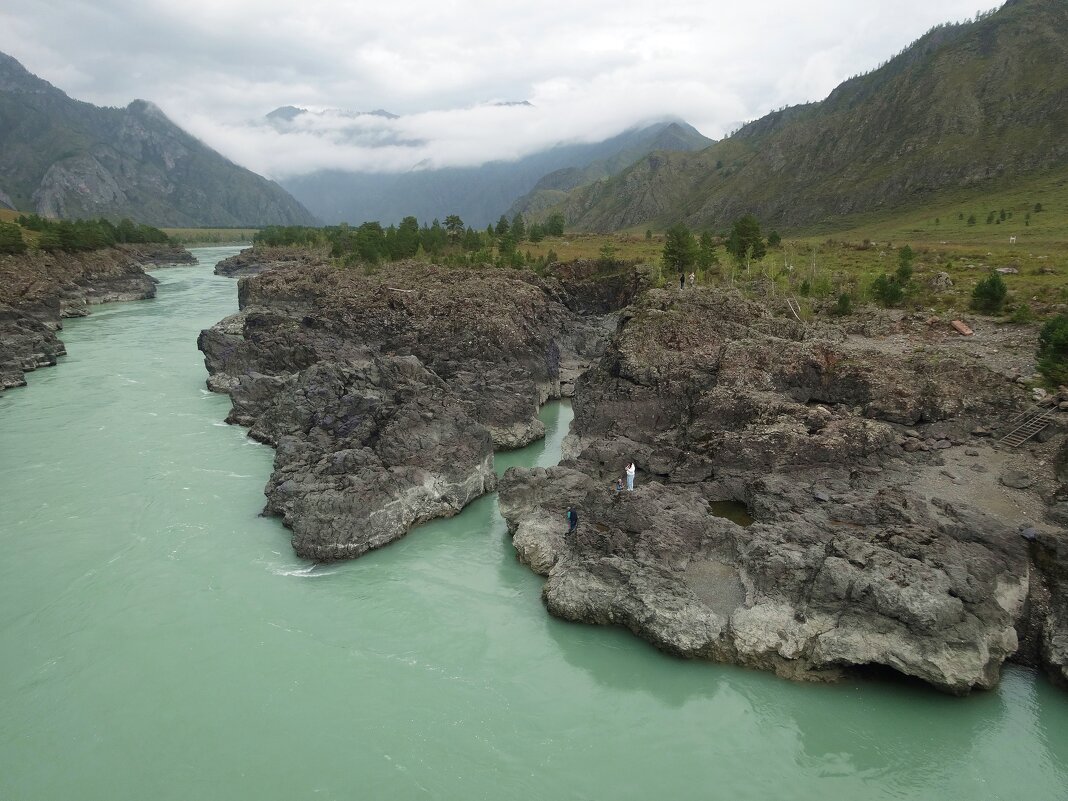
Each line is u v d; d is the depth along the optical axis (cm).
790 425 4694
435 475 4978
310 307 10794
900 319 7431
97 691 3100
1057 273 9425
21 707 3002
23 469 5588
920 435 4812
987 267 10425
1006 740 2886
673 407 5581
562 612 3644
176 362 9625
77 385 8300
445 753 2789
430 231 15025
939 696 3080
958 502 3888
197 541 4447
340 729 2905
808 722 2980
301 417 6103
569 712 3033
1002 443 4656
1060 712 2998
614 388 5903
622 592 3559
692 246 11075
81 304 14625
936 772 2747
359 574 4131
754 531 3747
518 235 17438
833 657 3114
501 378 7081
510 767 2728
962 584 3141
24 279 13088
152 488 5256
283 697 3080
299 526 4275
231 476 5522
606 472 5134
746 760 2789
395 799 2570
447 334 8044
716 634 3278
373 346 8281
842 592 3200
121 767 2705
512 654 3416
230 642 3450
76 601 3759
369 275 11456
